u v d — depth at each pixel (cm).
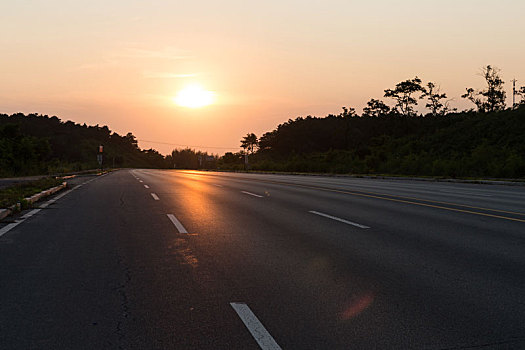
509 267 588
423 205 1348
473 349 342
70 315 412
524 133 6062
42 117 17075
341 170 5381
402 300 455
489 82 8875
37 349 340
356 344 350
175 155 19175
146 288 495
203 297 464
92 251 690
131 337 363
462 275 549
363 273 560
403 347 345
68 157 12312
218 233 856
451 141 6862
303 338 361
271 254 670
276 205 1364
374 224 965
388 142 7894
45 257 648
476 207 1291
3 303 444
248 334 369
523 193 1859
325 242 763
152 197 1667
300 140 14600
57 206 1341
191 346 346
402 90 10056
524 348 343
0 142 4253
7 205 1169
